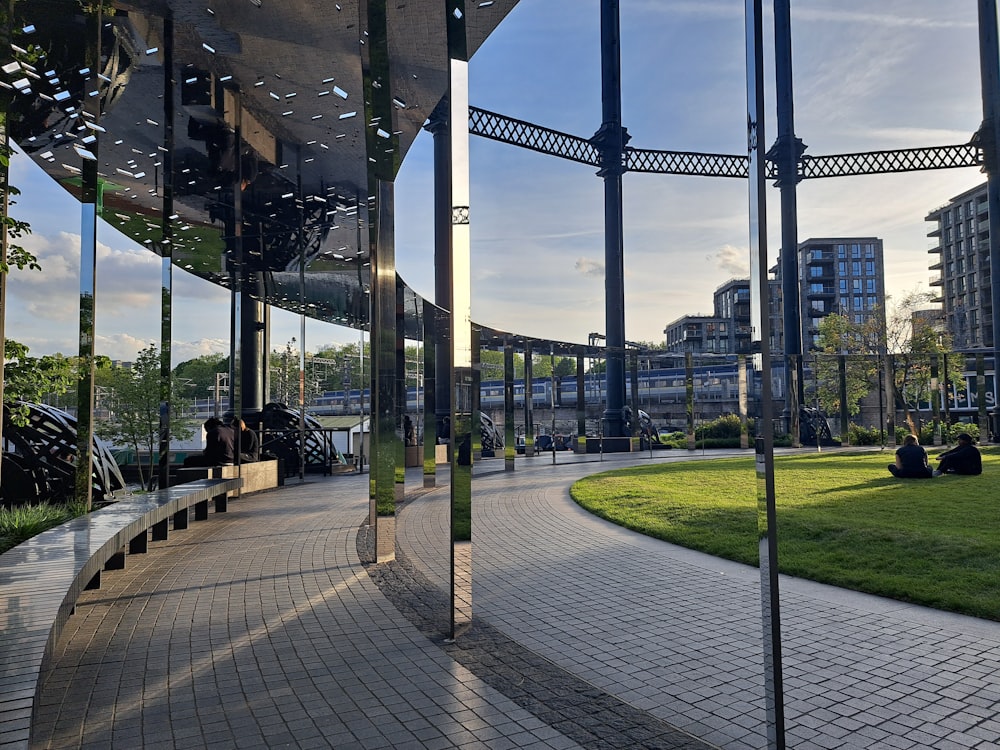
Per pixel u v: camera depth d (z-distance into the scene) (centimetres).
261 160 959
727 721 356
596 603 591
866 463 1900
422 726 351
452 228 514
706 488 1334
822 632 502
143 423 2173
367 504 1236
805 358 2953
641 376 4219
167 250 1159
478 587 648
